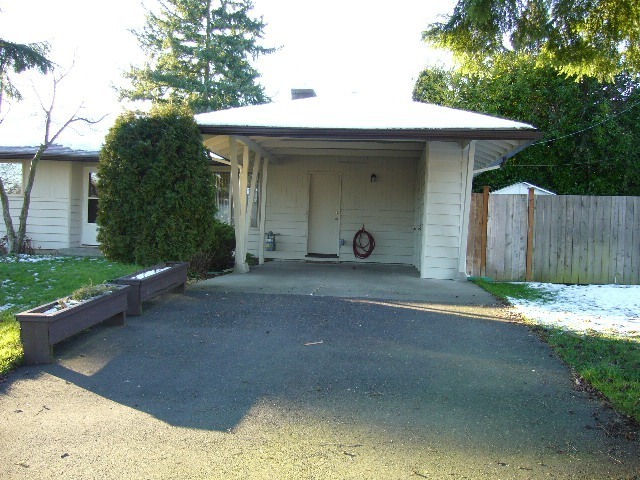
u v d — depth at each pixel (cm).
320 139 946
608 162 1900
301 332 606
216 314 680
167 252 782
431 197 1020
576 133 1903
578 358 516
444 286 937
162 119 783
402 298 809
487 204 1049
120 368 482
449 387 448
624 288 970
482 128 884
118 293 602
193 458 325
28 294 772
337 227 1423
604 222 1041
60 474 305
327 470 313
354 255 1401
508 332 620
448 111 1045
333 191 1427
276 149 1309
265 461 322
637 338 592
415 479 305
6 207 1325
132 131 775
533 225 1048
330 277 1032
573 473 313
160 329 606
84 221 1536
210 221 828
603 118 1883
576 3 643
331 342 570
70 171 1486
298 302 760
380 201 1404
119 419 378
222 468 314
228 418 382
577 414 396
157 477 303
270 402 412
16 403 402
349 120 953
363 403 412
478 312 724
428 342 576
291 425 372
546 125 1939
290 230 1423
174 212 784
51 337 485
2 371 458
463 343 574
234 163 1018
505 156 1111
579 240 1042
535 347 562
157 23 2991
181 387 441
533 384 457
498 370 491
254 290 850
